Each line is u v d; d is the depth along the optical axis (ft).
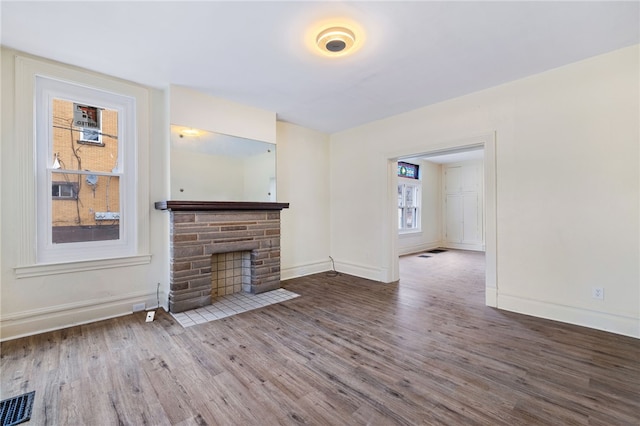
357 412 5.19
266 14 6.39
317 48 7.79
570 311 8.96
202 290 10.66
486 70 9.13
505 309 10.27
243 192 12.14
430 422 4.93
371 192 14.80
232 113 11.73
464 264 19.02
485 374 6.33
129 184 10.01
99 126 9.50
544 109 9.31
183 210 10.13
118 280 9.70
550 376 6.23
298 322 9.25
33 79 8.21
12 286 7.93
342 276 15.37
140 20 6.59
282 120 14.30
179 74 9.33
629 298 8.04
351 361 6.89
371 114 13.42
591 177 8.55
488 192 10.52
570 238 8.93
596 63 8.39
